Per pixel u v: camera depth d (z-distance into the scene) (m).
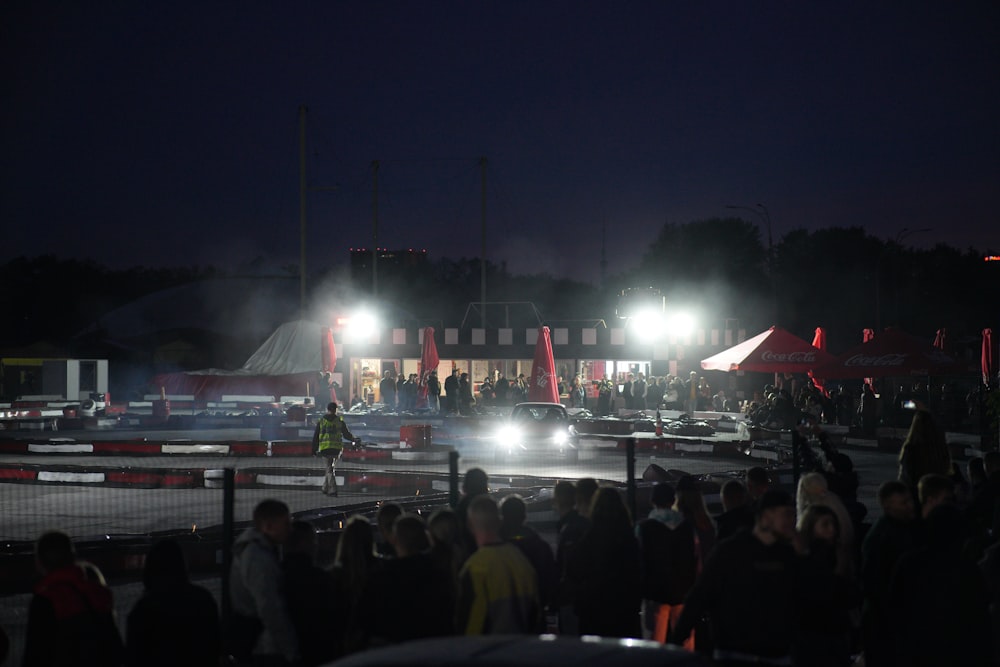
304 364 60.44
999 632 7.13
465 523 8.37
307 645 6.73
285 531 6.87
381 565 6.54
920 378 47.75
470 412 47.47
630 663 4.13
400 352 58.03
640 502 18.64
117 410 51.53
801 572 6.10
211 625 6.26
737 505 8.43
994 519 9.34
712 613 6.18
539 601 6.74
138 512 20.33
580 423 40.69
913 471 10.47
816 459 11.08
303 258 62.38
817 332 43.16
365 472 24.61
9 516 19.77
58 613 6.11
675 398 47.53
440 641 4.51
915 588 6.14
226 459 31.81
